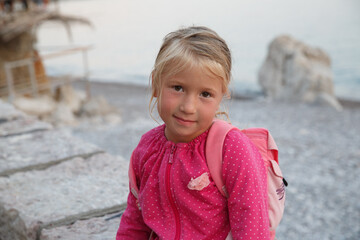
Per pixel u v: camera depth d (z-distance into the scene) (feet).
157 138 4.87
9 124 12.52
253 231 4.00
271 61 59.06
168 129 4.66
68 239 6.53
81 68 129.49
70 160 9.51
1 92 43.62
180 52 4.01
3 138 11.24
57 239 6.53
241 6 266.16
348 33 146.30
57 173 8.93
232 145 4.25
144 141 5.04
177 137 4.53
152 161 4.76
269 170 4.71
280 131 39.60
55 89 51.42
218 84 4.17
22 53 45.78
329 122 43.19
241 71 102.89
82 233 6.71
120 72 119.65
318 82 55.52
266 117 45.88
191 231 4.55
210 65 3.99
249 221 4.02
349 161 30.42
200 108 4.19
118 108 55.01
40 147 10.42
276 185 4.72
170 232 4.59
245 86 80.64
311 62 57.47
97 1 418.51
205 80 4.07
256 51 131.34
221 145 4.28
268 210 4.60
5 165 9.32
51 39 206.18
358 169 28.81
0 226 8.04
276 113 47.96
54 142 10.78
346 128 40.37
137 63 134.41
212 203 4.35
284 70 57.82
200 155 4.41
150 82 4.62
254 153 4.37
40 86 46.83
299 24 178.19
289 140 36.35
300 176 27.84
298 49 58.03
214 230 4.44
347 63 102.68
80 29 236.43
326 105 52.49
